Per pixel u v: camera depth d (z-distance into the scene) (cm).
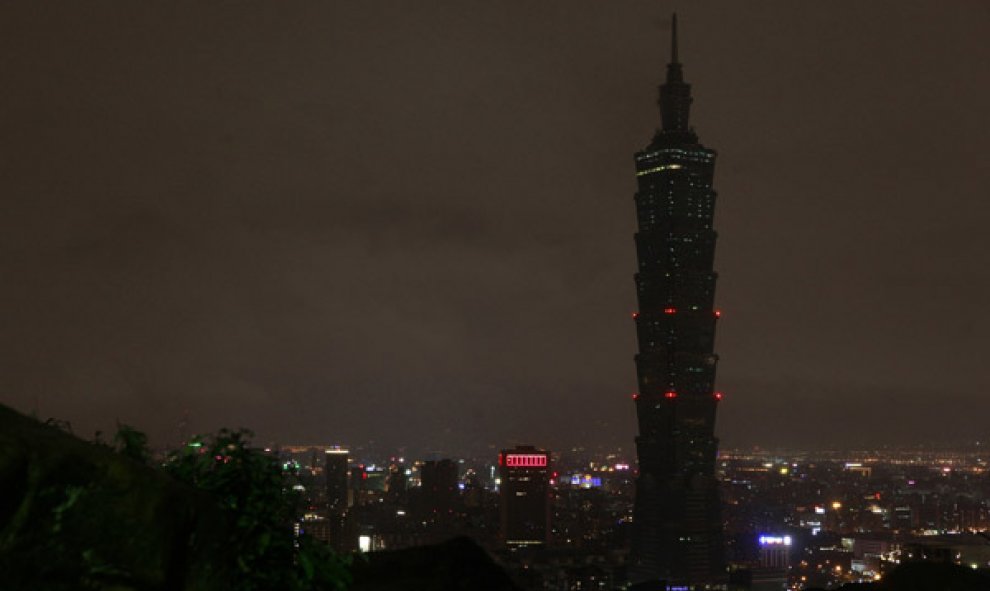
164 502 429
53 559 396
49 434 410
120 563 412
